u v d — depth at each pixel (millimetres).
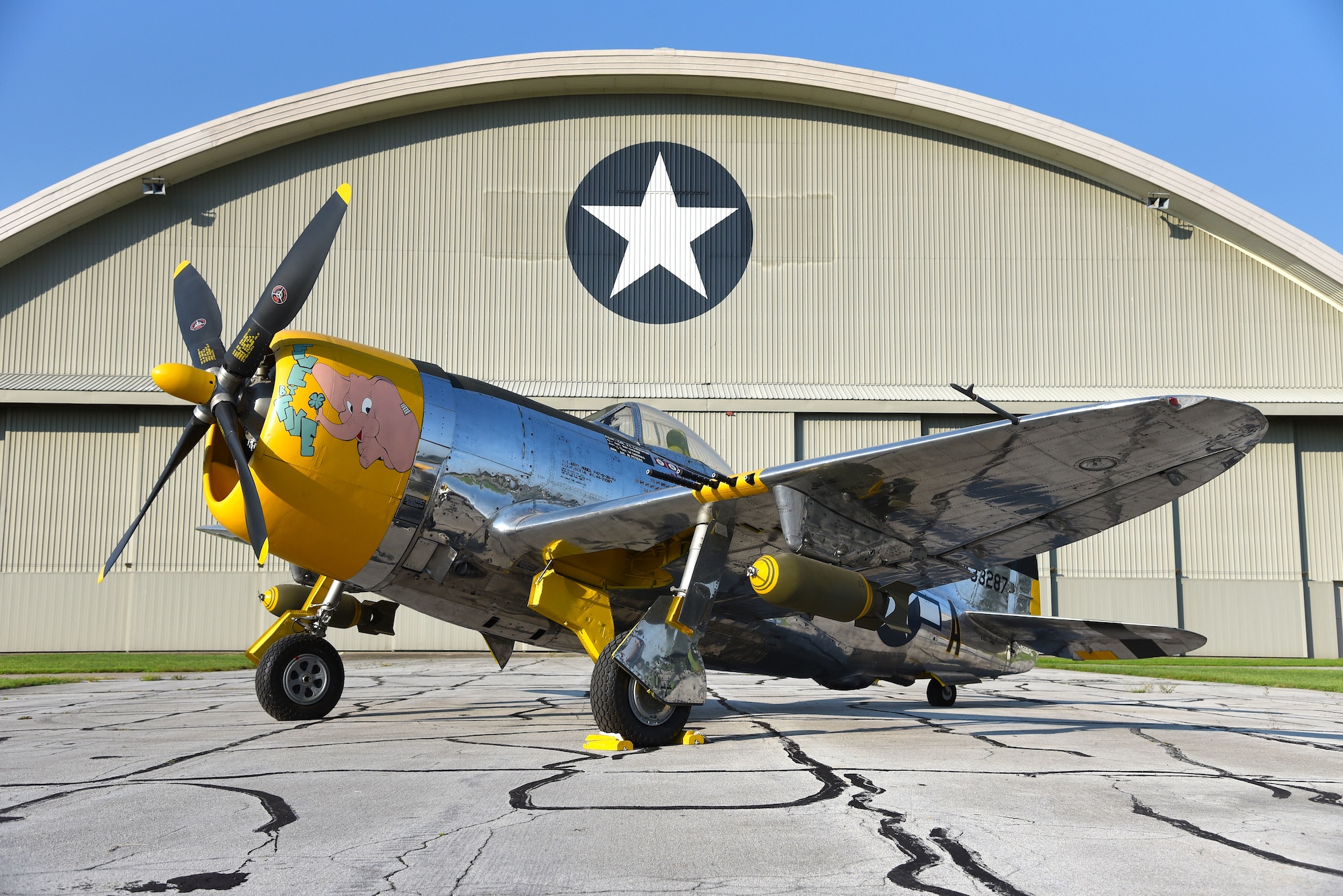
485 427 5969
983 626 8547
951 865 2479
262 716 6711
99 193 20656
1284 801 3521
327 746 4926
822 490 5211
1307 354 21484
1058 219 21938
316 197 21719
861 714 7352
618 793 3498
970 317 21547
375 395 5609
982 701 9281
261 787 3586
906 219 21906
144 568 19781
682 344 21344
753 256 21688
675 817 3062
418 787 3613
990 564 6492
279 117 21109
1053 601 20359
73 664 14867
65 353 20875
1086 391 21297
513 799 3367
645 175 22000
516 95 22141
